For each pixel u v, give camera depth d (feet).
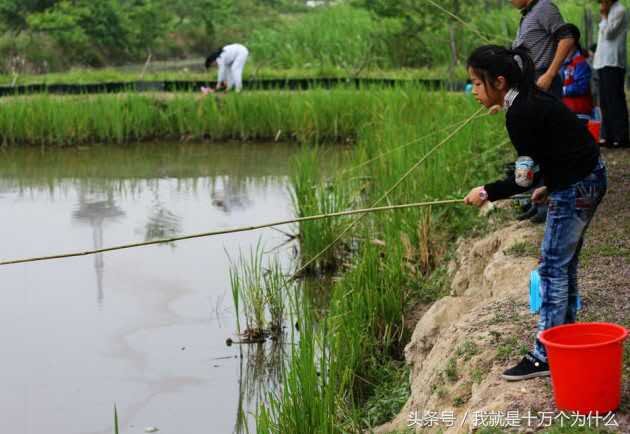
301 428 19.71
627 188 28.94
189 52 122.21
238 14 132.36
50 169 55.98
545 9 27.43
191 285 33.40
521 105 15.48
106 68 107.65
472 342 18.60
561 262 15.97
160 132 65.10
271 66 92.27
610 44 35.24
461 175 35.19
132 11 117.39
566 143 15.52
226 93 66.74
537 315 19.34
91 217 43.68
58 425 23.06
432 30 84.23
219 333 28.96
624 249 22.97
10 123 62.80
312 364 20.30
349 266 32.73
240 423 23.16
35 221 42.96
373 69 84.84
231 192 48.39
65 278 34.47
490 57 15.66
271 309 29.01
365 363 24.86
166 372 26.09
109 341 28.30
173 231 40.78
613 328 14.97
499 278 23.08
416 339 23.25
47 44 104.47
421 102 55.31
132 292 32.76
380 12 86.84
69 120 63.31
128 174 54.03
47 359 27.04
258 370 26.23
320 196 36.68
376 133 48.03
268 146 61.93
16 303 31.81
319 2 154.20
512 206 27.30
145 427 22.93
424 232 31.55
